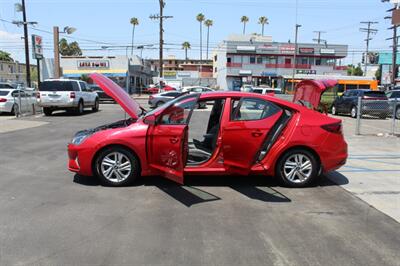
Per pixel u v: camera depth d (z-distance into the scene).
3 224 4.50
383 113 20.45
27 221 4.60
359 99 13.07
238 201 5.47
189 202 5.39
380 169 7.71
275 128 6.12
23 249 3.86
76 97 19.52
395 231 4.46
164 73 83.06
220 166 5.96
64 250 3.84
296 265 3.60
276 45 70.75
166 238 4.16
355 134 13.27
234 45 70.06
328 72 72.06
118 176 6.06
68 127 14.22
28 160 8.12
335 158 6.21
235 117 5.81
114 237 4.16
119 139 5.91
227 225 4.55
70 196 5.59
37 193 5.73
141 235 4.23
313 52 71.06
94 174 6.12
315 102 6.56
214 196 5.68
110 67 56.31
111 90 6.31
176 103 5.90
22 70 92.44
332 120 6.25
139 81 69.12
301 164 6.17
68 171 7.11
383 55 62.19
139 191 5.86
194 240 4.12
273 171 6.15
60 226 4.45
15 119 17.20
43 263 3.57
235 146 5.77
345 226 4.59
